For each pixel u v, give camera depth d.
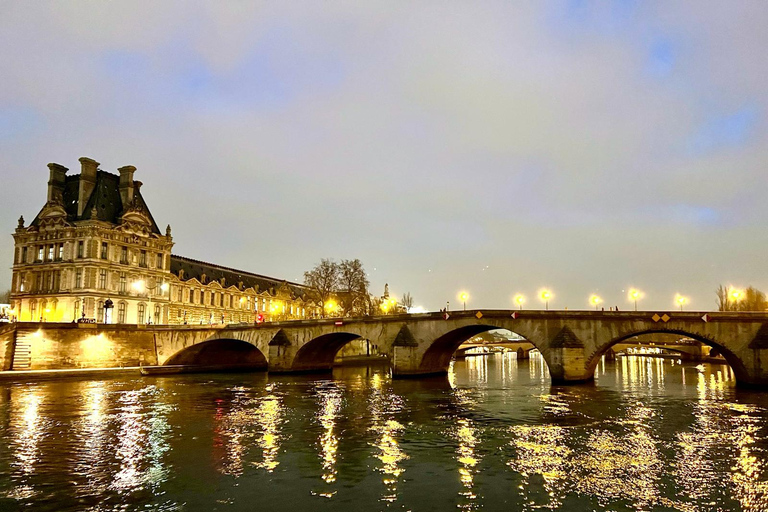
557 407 41.16
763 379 48.72
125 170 104.88
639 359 131.12
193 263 129.25
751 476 23.31
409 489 21.81
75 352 67.94
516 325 58.12
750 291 105.69
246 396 49.06
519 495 21.06
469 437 30.80
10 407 41.84
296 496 21.12
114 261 96.81
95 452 27.89
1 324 64.00
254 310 145.50
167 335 77.25
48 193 100.50
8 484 22.67
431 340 64.25
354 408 41.44
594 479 22.97
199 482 22.89
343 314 113.75
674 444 28.75
